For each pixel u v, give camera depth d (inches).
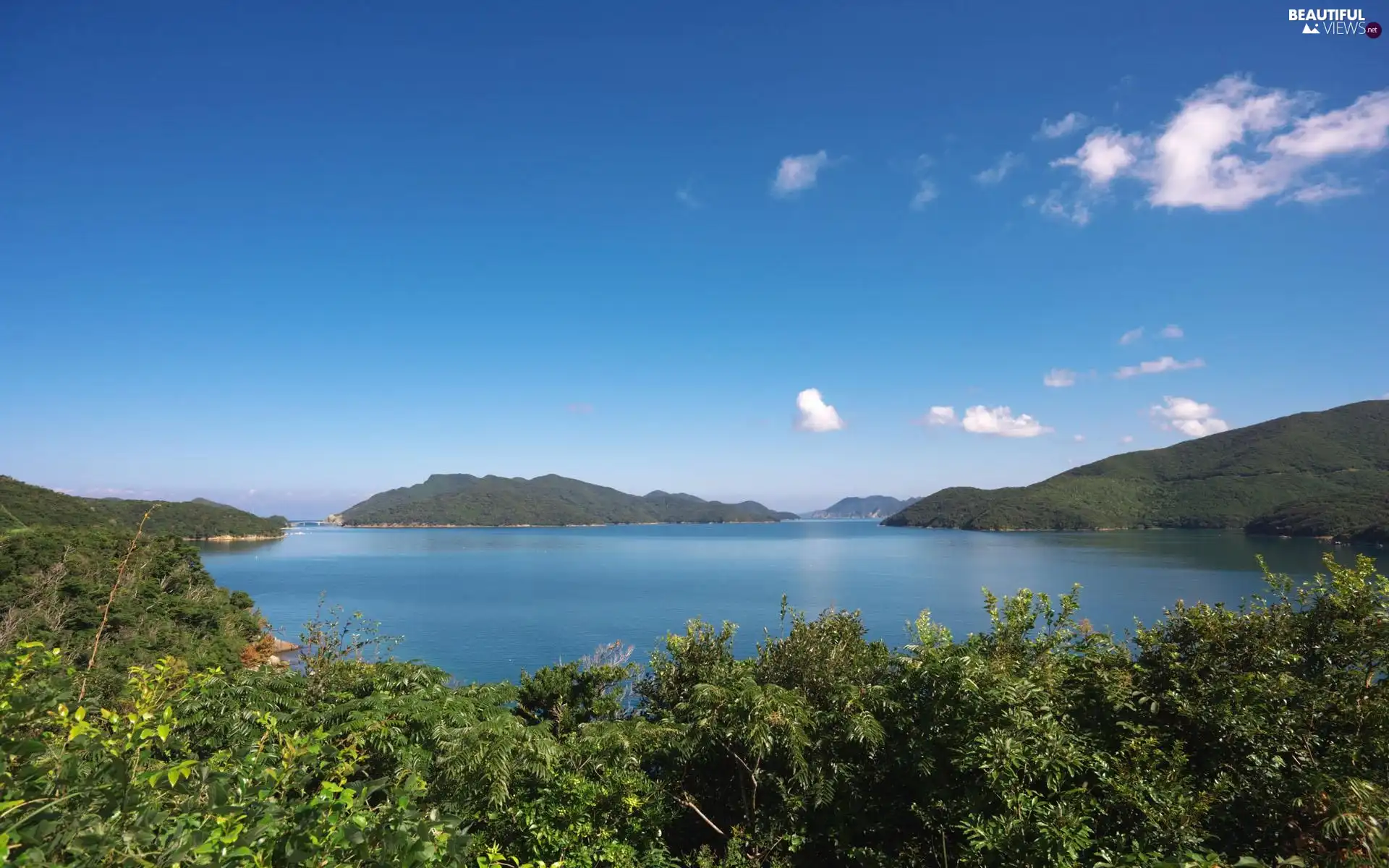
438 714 278.4
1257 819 184.5
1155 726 210.2
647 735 271.9
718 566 4862.2
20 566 1455.5
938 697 223.6
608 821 240.2
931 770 211.9
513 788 235.9
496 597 3233.3
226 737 254.8
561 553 6722.4
